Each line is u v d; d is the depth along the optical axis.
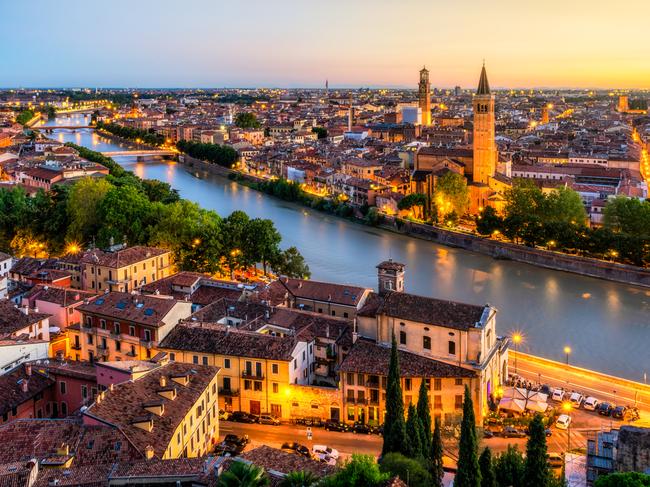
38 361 125.62
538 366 155.75
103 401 100.56
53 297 159.38
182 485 81.44
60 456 89.12
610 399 137.50
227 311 155.12
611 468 90.81
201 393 111.38
